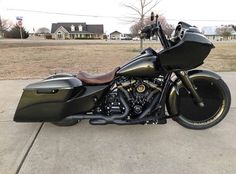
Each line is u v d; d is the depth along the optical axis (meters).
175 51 2.96
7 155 2.80
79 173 2.48
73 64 9.97
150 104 3.14
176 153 2.81
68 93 3.08
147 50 3.16
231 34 65.62
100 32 70.31
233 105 4.32
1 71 8.09
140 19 17.94
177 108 3.27
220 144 3.00
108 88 3.14
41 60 11.20
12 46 20.41
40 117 3.16
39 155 2.80
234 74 7.23
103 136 3.24
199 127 3.37
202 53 2.99
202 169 2.52
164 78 3.14
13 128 3.51
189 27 3.04
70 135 3.28
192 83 3.23
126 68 3.05
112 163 2.64
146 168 2.55
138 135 3.25
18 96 4.98
